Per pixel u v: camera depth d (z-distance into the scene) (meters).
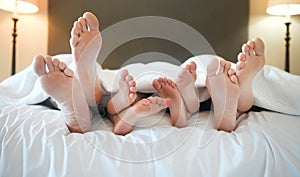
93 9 1.60
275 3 1.39
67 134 0.62
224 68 0.69
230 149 0.56
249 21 1.56
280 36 1.55
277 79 0.82
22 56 1.62
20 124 0.62
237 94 0.68
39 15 1.61
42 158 0.55
